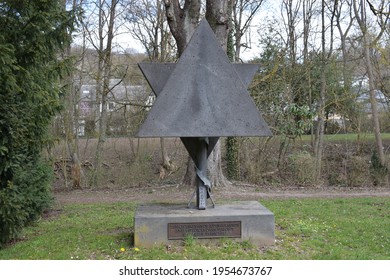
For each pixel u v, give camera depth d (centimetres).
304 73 1794
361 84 1908
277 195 1352
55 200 1301
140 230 605
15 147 669
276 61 1753
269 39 1900
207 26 632
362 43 1925
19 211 675
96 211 1066
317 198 1272
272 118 1722
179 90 614
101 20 1839
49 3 688
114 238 666
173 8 1349
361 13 1828
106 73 1803
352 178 1648
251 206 683
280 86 1725
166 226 609
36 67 710
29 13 668
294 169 1681
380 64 1883
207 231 614
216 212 637
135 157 1891
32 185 857
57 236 719
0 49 589
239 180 1677
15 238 730
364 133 1889
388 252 620
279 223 782
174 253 574
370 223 817
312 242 649
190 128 609
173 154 2042
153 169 1936
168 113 608
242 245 610
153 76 653
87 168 1983
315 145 1800
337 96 1838
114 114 2023
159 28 1991
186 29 1335
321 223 812
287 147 1753
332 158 1841
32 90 681
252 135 618
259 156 1708
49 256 593
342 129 1917
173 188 1481
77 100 1805
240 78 627
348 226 784
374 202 1169
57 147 1819
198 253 573
